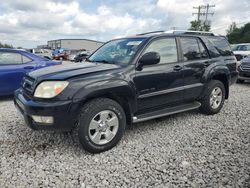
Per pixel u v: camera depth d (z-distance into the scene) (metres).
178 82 4.43
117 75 3.60
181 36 4.65
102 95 3.52
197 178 2.84
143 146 3.71
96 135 3.43
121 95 3.63
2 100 6.79
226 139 3.97
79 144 3.50
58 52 37.94
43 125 3.24
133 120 3.88
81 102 3.25
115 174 2.94
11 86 6.54
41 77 3.38
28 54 6.91
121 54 4.16
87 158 3.34
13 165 3.13
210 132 4.29
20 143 3.80
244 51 14.63
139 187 2.68
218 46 5.42
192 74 4.66
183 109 4.57
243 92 8.06
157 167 3.09
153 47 4.13
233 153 3.46
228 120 4.95
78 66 3.83
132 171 3.00
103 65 3.85
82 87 3.26
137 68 3.83
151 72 3.97
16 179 2.82
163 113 4.26
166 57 4.31
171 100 4.42
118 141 3.68
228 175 2.89
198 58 4.86
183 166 3.11
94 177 2.88
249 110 5.69
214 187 2.66
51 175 2.91
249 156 3.36
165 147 3.68
